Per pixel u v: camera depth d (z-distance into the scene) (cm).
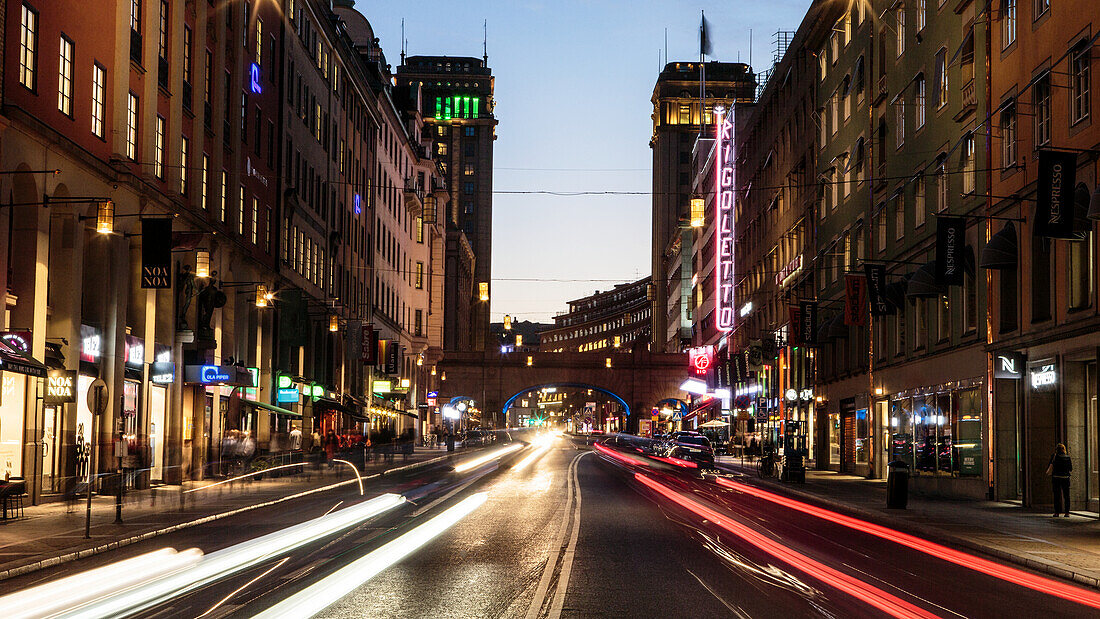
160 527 1986
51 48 2683
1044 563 1546
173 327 3575
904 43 3972
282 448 4825
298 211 5428
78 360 2798
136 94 3222
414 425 9969
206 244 3853
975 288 3203
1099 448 2520
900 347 4016
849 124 4816
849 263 4744
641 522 2205
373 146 8012
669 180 15612
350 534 1919
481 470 4862
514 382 11669
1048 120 2709
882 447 4266
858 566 1543
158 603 1153
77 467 2800
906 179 3850
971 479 3167
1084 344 2509
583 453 7875
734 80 15738
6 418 2528
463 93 18050
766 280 7025
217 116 4000
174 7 3528
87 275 2958
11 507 2247
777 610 1152
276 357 4894
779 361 6006
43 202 2605
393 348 8338
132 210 3170
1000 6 3011
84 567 1516
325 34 6100
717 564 1529
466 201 17962
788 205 6291
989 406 3031
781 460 4525
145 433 3294
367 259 7788
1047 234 2306
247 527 2070
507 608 1151
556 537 1889
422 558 1580
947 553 1764
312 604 1156
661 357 11694
